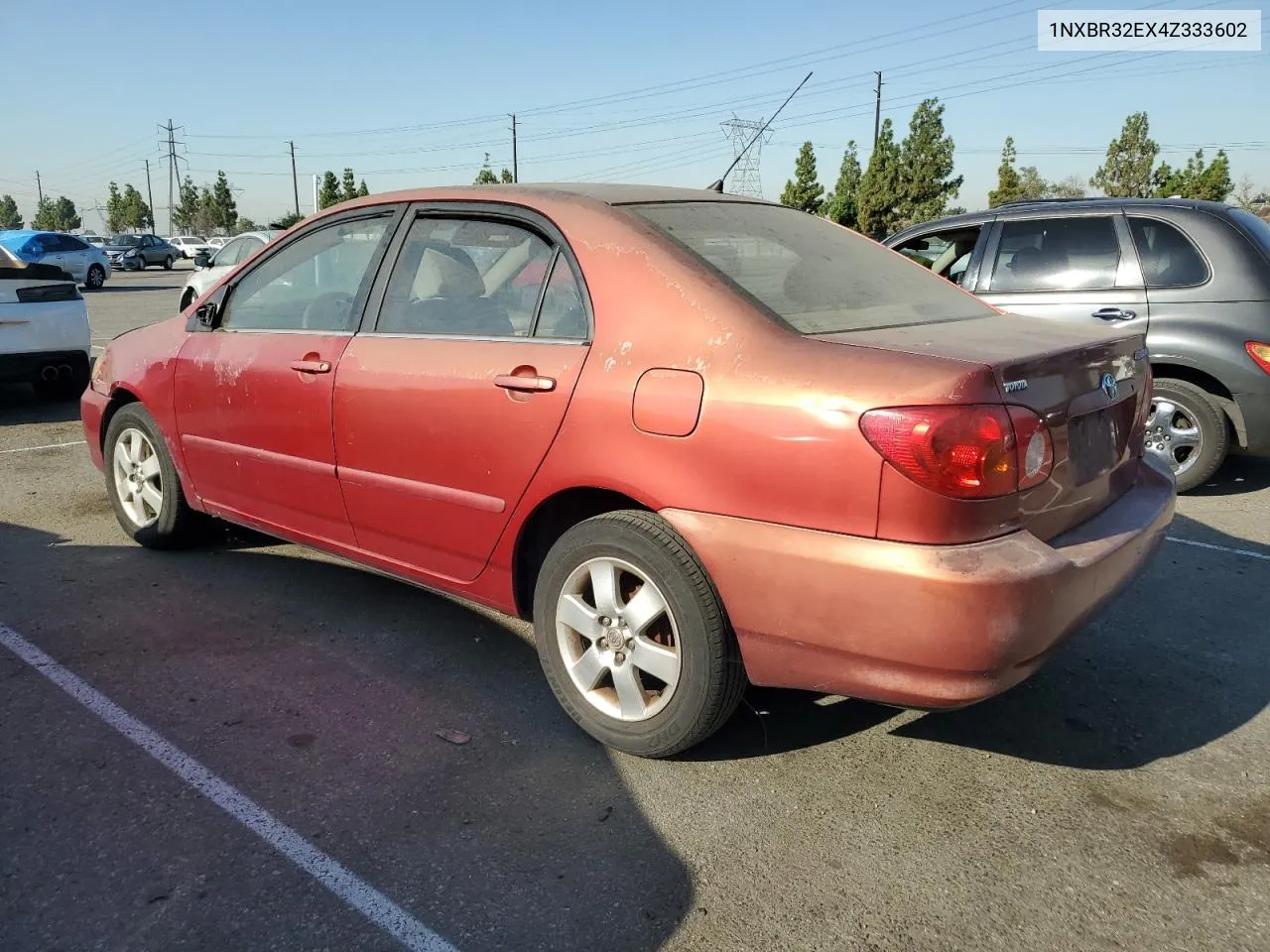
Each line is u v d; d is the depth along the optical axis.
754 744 3.11
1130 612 4.17
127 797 2.74
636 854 2.55
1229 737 3.18
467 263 3.41
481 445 3.17
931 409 2.38
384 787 2.82
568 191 3.31
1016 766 3.00
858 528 2.45
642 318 2.87
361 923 2.28
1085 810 2.77
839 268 3.32
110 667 3.53
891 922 2.31
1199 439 5.80
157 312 19.23
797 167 38.97
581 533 2.97
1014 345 2.72
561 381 2.96
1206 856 2.57
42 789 2.77
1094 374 2.86
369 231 3.77
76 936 2.21
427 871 2.46
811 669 2.61
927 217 37.59
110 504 5.46
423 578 3.57
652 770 2.95
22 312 7.97
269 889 2.38
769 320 2.72
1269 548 4.97
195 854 2.51
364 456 3.55
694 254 2.96
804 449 2.50
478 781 2.87
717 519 2.65
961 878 2.47
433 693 3.40
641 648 2.89
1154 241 5.84
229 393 4.09
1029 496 2.53
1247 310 5.57
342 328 3.72
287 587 4.36
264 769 2.90
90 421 5.03
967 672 2.41
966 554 2.40
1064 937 2.27
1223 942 2.25
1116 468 3.04
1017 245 6.24
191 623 3.94
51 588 4.29
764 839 2.62
